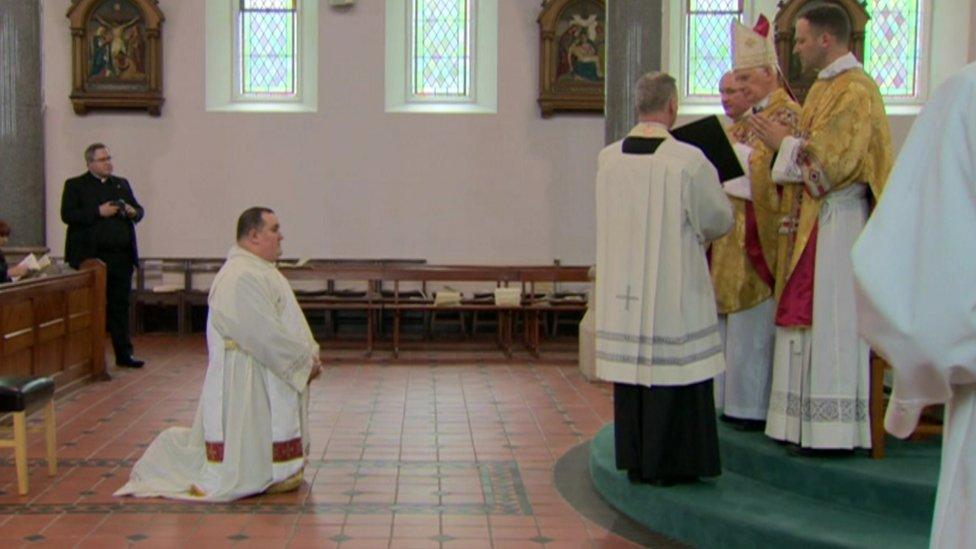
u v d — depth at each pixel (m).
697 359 4.97
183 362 10.59
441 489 5.86
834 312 4.86
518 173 13.11
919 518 4.45
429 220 13.11
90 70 12.70
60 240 12.83
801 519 4.49
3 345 7.36
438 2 13.33
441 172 13.09
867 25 13.45
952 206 1.89
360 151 13.04
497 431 7.43
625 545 4.84
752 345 5.67
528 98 13.06
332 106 12.99
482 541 4.92
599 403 8.55
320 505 5.52
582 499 5.65
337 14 12.95
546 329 12.80
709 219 4.97
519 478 6.10
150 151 12.88
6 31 10.92
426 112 13.05
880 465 4.79
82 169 12.84
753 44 5.52
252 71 13.30
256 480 5.61
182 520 5.22
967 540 1.90
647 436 5.05
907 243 1.94
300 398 5.84
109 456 6.56
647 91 5.12
